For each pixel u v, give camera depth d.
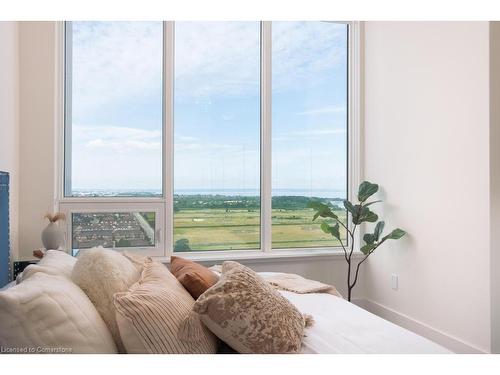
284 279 2.68
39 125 3.08
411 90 3.27
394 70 3.49
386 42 3.60
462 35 2.77
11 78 2.85
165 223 3.48
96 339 1.24
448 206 2.89
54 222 2.81
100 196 3.40
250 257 3.58
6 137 2.73
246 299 1.49
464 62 2.75
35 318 1.15
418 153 3.19
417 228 3.20
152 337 1.31
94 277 1.50
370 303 3.84
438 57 2.98
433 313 3.03
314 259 3.79
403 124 3.37
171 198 3.51
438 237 2.98
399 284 3.43
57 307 1.20
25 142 3.05
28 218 3.06
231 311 1.44
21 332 1.13
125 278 1.57
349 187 4.02
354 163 3.99
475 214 2.66
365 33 3.92
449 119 2.88
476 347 2.65
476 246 2.65
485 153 2.59
